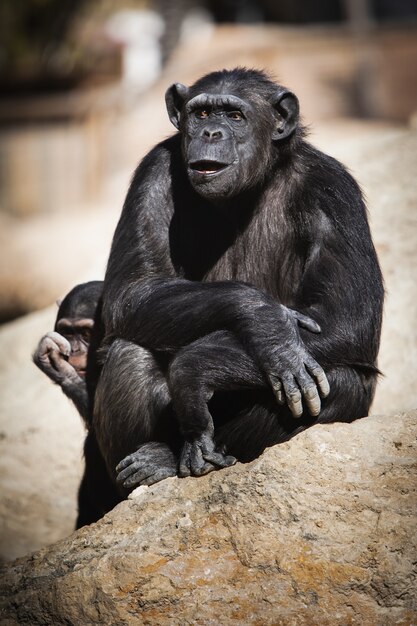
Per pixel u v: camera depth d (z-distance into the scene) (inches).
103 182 4325.8
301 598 896.3
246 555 921.5
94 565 957.2
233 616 902.4
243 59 4537.4
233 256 1208.8
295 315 1067.9
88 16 5315.0
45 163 4296.3
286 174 1187.9
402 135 2103.8
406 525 908.0
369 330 1103.0
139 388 1118.4
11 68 4987.7
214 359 1016.2
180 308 1074.7
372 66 4566.9
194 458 1011.9
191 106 1170.0
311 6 6466.5
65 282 3211.1
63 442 1792.6
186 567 930.7
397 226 1791.3
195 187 1141.7
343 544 906.7
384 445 971.9
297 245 1181.7
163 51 5123.0
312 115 4303.6
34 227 3752.5
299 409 1003.3
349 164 2007.9
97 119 4347.9
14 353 2075.5
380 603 882.8
